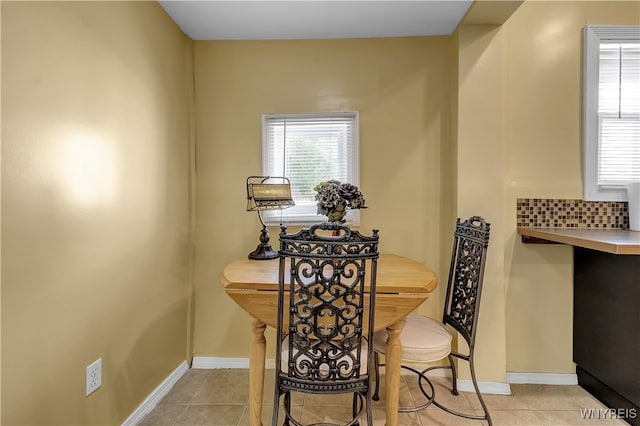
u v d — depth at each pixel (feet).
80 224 4.25
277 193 6.63
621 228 6.76
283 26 6.89
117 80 4.97
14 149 3.36
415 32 7.11
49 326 3.81
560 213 6.86
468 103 6.69
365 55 7.35
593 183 6.80
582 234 5.81
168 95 6.51
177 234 6.90
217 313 7.53
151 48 5.90
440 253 7.27
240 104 7.47
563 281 6.89
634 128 6.81
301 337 4.03
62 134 3.95
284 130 7.50
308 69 7.41
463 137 6.71
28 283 3.54
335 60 7.38
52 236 3.83
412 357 4.91
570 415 5.84
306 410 6.05
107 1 4.73
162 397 6.31
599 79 6.79
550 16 6.82
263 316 4.76
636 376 5.37
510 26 6.88
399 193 7.35
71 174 4.09
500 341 6.61
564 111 6.84
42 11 3.66
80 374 4.28
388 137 7.35
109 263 4.82
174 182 6.76
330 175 7.50
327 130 7.47
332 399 6.38
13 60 3.34
